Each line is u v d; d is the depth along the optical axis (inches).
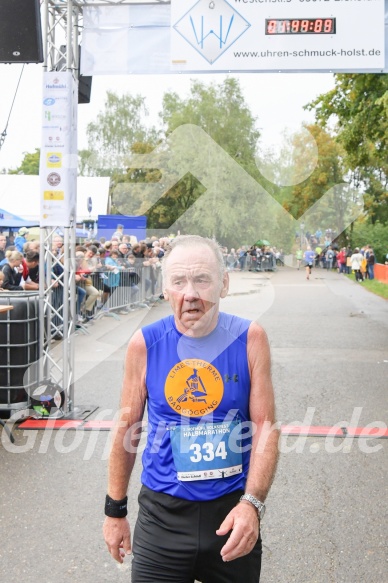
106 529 69.9
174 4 187.9
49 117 205.5
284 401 239.5
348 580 111.0
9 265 307.9
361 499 146.0
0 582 111.1
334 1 185.6
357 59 186.1
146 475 64.8
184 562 62.1
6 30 191.6
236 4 188.9
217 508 62.0
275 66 187.2
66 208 210.2
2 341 214.5
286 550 121.8
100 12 207.2
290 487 153.5
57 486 156.9
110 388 259.1
